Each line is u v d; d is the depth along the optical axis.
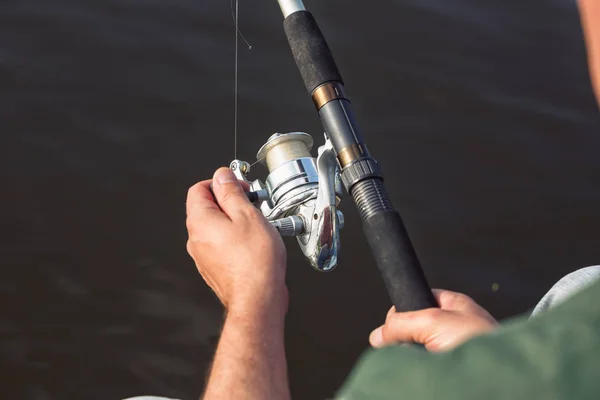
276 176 1.61
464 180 4.66
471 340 0.56
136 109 4.80
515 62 5.42
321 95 1.40
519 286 4.21
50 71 4.95
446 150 4.80
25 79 4.88
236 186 1.34
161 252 4.14
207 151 4.61
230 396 1.11
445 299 1.06
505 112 5.06
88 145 4.58
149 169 4.49
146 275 4.06
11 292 3.93
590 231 4.47
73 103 4.79
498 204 4.56
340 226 1.47
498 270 4.28
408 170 4.69
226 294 1.24
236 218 1.27
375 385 0.57
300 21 1.51
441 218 4.48
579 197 4.62
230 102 4.89
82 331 3.85
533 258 4.34
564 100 5.20
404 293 1.09
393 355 0.58
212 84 4.99
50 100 4.79
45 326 3.84
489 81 5.27
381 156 4.75
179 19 5.42
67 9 5.39
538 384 0.52
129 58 5.10
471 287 4.21
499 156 4.80
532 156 4.82
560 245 4.40
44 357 3.75
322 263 1.47
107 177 4.43
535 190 4.64
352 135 1.33
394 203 4.52
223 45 5.26
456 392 0.53
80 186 4.38
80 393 3.67
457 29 5.62
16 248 4.08
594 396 0.51
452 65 5.34
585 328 0.53
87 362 3.76
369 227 1.20
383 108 5.01
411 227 4.43
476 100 5.11
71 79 4.93
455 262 4.30
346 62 5.27
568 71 5.40
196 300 4.00
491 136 4.90
